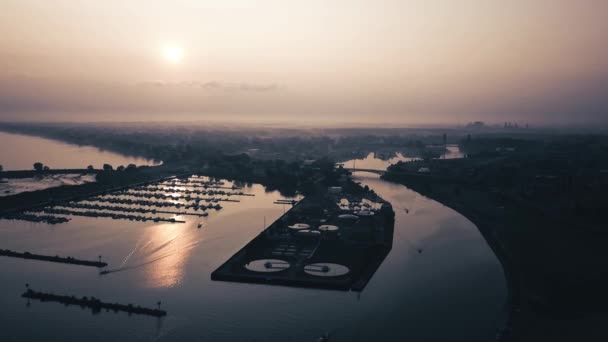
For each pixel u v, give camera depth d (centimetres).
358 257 18412
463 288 15650
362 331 12719
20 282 15850
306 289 15400
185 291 15188
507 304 14412
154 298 14662
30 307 13975
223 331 12681
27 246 19825
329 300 14575
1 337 12238
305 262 17712
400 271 17200
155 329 12750
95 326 12862
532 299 14775
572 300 14712
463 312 13850
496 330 12775
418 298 14825
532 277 16662
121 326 12875
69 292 15038
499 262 18338
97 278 16262
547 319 13425
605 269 17325
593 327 12800
